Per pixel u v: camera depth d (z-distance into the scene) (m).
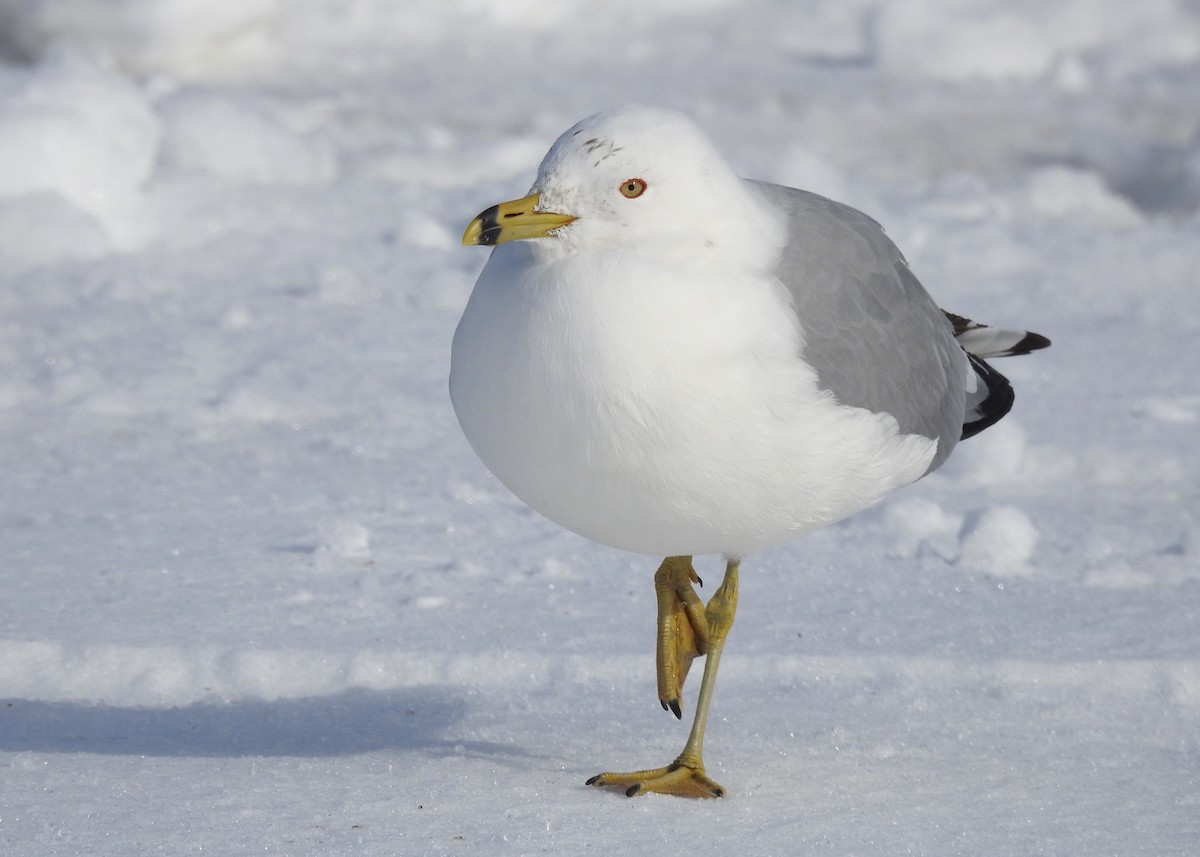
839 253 8.40
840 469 7.91
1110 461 13.28
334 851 6.84
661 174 7.47
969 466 13.14
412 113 25.92
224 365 15.12
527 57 30.72
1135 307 17.84
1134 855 7.10
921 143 25.50
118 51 27.38
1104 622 10.09
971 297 18.00
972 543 11.31
